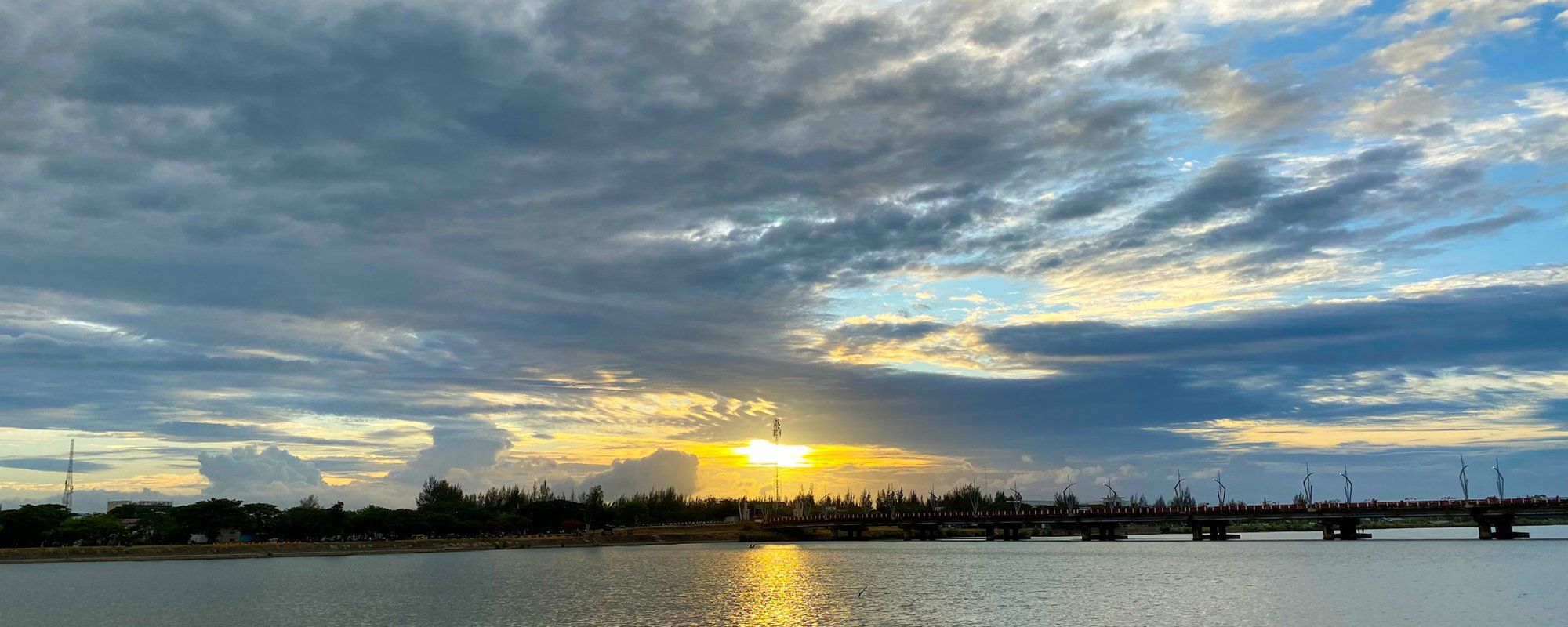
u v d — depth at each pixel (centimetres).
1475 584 15288
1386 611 12381
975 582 17888
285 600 16125
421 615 13850
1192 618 12112
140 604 15725
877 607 13900
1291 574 18012
